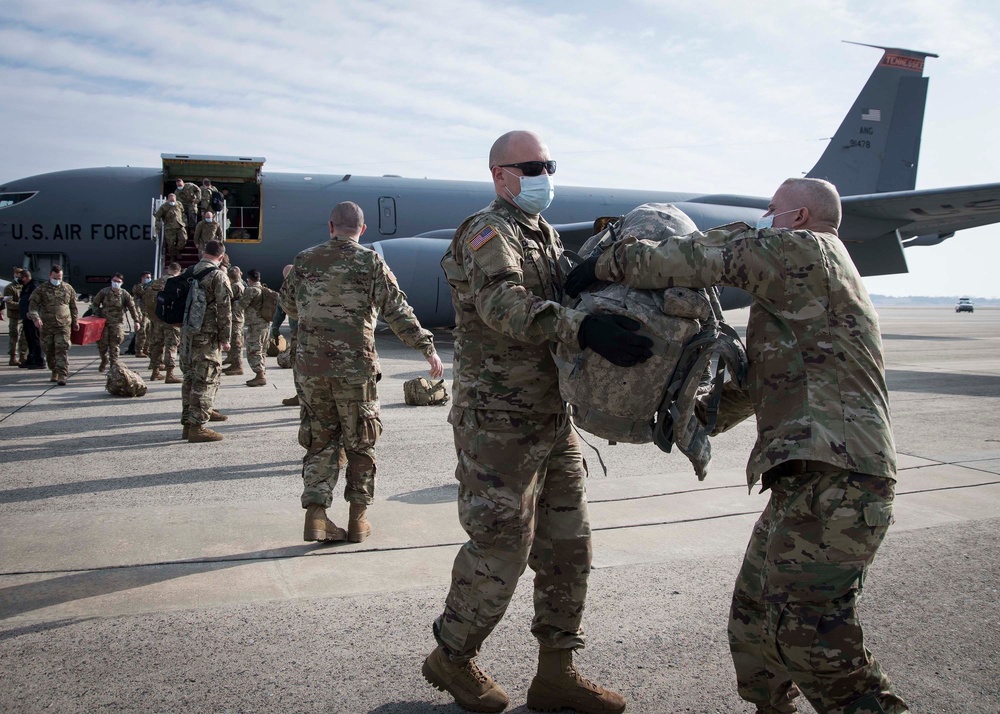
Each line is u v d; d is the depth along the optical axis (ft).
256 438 21.47
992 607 10.36
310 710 7.50
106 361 40.37
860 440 6.15
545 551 7.83
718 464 18.93
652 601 10.42
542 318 6.69
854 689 6.07
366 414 12.54
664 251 6.50
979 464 18.89
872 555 6.20
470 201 63.26
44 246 55.16
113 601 10.08
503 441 7.39
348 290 12.40
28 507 14.37
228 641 8.95
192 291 20.39
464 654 7.55
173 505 14.65
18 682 7.91
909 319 162.71
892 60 72.64
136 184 56.80
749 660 7.25
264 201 57.47
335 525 13.08
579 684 7.68
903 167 75.97
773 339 6.58
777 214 7.29
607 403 6.72
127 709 7.41
